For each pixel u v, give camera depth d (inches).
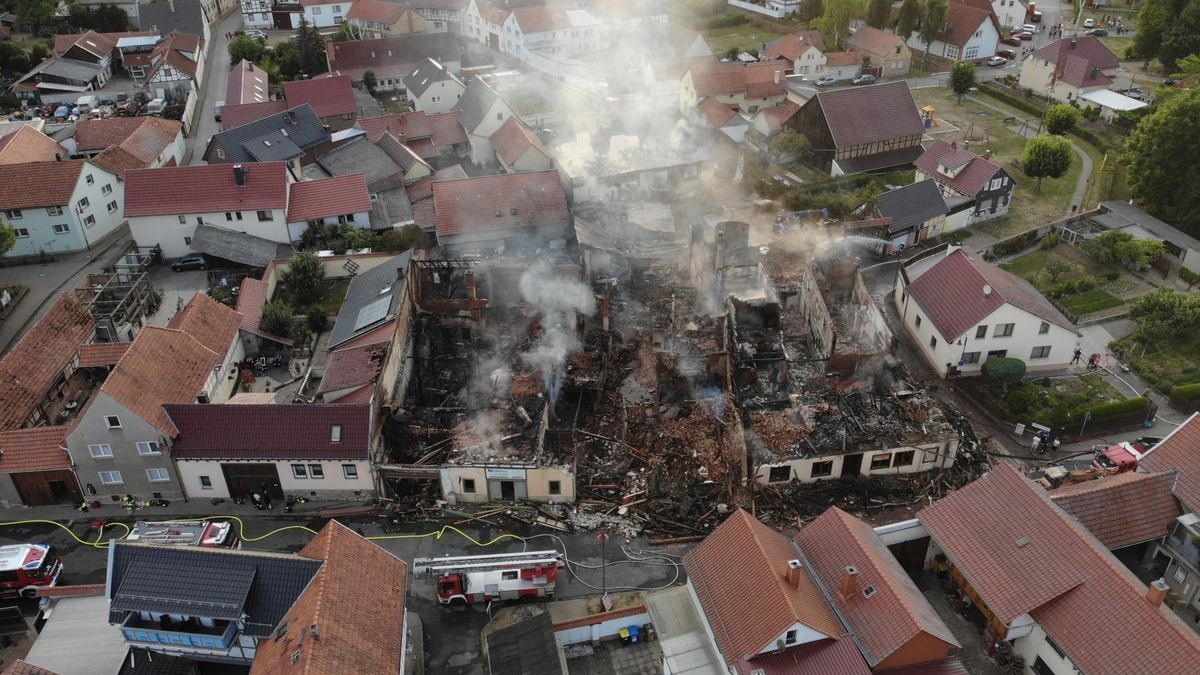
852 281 2618.1
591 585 1808.6
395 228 3181.6
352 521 1978.3
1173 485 1796.3
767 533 1635.1
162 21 5497.1
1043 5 6540.4
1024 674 1588.3
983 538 1663.4
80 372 2406.5
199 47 5231.3
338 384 2143.2
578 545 1910.7
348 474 1996.8
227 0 6850.4
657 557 1876.2
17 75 4972.9
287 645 1369.3
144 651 1519.4
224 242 3021.7
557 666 1542.8
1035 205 3494.1
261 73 4832.7
